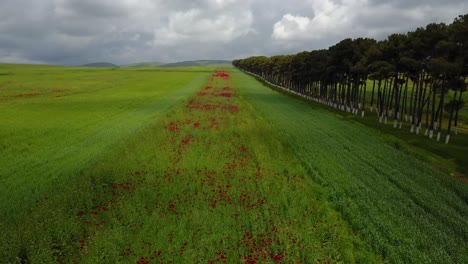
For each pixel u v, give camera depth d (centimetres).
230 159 2355
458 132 4191
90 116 4078
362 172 2173
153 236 1287
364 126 4175
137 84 8969
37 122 3616
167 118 3953
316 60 7650
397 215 1559
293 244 1260
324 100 7706
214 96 6456
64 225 1307
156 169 2081
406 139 3644
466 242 1377
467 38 3244
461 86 3684
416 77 4219
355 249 1291
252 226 1377
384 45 4850
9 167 2142
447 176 2234
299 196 1731
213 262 1131
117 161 2227
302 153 2617
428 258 1227
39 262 1088
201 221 1395
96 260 1120
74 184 1758
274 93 8044
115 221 1385
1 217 1445
